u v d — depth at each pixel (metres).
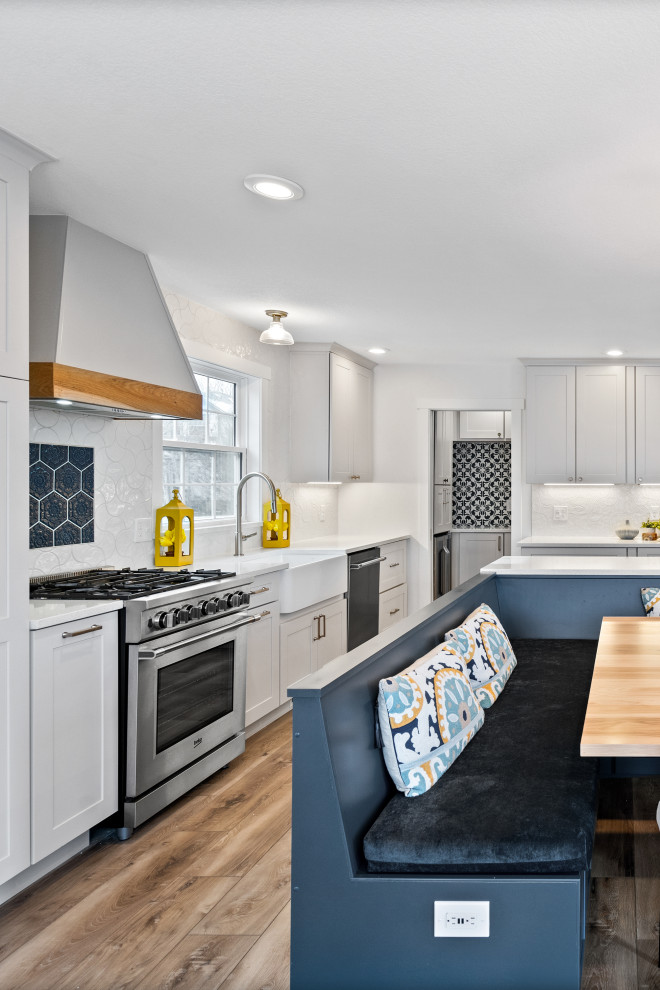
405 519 6.66
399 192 2.69
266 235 3.17
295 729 1.72
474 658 2.88
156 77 1.93
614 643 2.77
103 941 2.15
